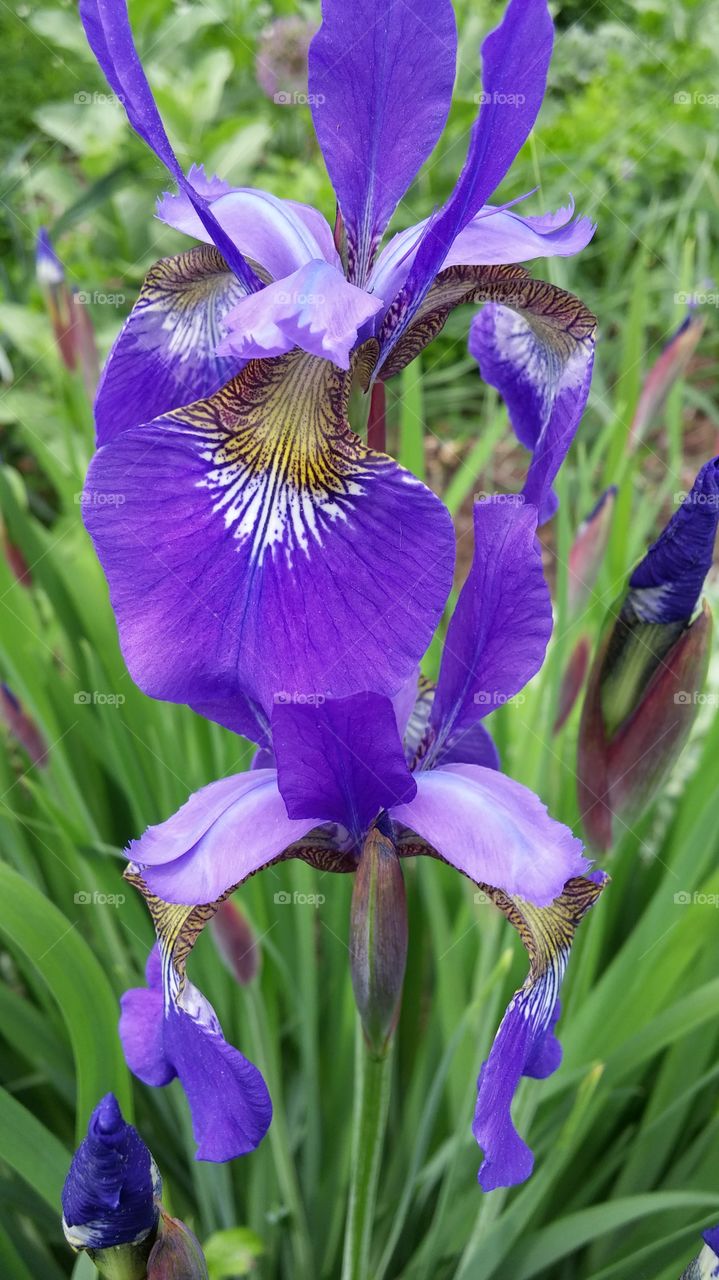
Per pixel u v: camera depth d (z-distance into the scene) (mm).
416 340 129
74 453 269
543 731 230
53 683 251
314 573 104
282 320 100
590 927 202
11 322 380
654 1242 185
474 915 218
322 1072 228
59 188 457
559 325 136
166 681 103
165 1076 140
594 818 179
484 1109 115
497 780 128
